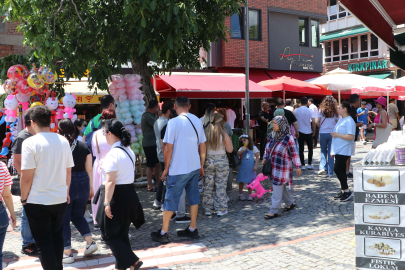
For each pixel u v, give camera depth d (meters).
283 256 4.11
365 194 3.46
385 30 4.89
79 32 6.88
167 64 9.54
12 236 5.24
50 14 7.03
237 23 18.09
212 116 6.01
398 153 3.38
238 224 5.44
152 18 6.57
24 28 6.90
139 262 3.71
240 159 6.84
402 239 3.32
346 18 29.36
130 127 7.84
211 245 4.61
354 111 8.61
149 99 9.10
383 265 3.40
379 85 12.22
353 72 29.17
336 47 30.88
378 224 3.42
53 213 3.39
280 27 19.64
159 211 6.35
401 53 5.72
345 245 4.32
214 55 17.25
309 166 9.87
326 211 5.88
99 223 3.64
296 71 20.58
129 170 3.67
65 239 4.21
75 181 4.26
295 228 5.09
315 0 20.81
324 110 8.62
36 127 3.41
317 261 3.91
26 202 3.30
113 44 7.24
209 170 5.94
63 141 3.49
